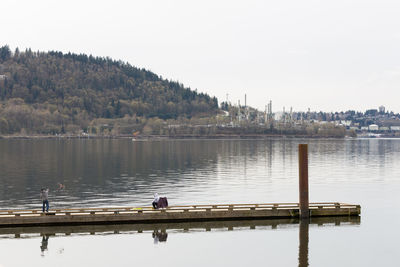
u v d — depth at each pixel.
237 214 55.16
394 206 67.25
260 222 54.56
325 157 177.25
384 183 94.44
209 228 51.91
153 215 53.38
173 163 142.88
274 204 57.38
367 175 109.50
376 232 51.06
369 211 63.00
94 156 175.12
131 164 138.75
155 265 40.28
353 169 125.12
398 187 88.31
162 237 48.38
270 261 41.59
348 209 57.56
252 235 49.41
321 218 56.72
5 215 51.97
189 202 69.75
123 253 43.19
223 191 81.31
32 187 85.69
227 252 43.88
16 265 39.75
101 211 53.97
